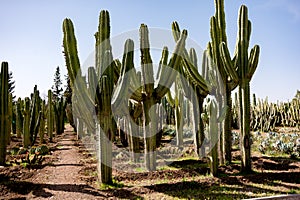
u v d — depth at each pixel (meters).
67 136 17.25
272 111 16.50
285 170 6.35
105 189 5.26
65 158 9.07
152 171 6.47
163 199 4.71
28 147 11.52
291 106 17.98
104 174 5.57
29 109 11.79
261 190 5.04
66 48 5.71
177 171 6.39
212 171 5.94
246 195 4.77
